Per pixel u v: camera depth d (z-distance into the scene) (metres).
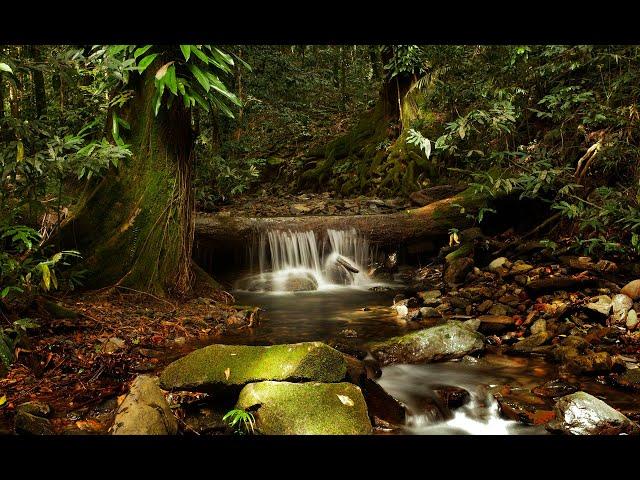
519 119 7.20
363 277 7.00
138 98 4.80
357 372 3.11
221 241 6.81
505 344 4.08
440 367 3.63
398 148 9.90
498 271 5.75
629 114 5.43
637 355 3.52
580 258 5.31
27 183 3.98
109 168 4.76
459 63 7.98
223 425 2.63
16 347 3.36
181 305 4.86
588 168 5.95
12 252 4.28
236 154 11.66
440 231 7.00
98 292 4.64
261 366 2.81
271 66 13.61
